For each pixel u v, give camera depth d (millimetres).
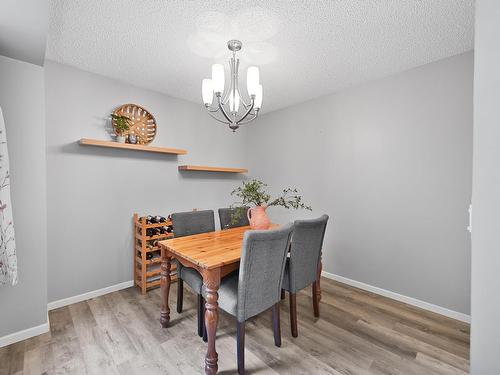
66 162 2314
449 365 1563
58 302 2277
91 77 2455
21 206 1795
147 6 1545
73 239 2365
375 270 2623
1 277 1627
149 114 2869
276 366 1541
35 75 1851
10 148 1745
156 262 2779
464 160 2082
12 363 1559
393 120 2475
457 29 1778
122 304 2344
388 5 1539
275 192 3617
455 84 2121
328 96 2998
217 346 1737
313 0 1496
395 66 2322
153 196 2932
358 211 2748
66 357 1616
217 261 1517
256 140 3887
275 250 1536
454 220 2133
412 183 2359
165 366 1543
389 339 1824
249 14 1622
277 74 2484
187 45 1988
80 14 1610
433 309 2242
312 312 2205
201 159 3426
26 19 1345
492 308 758
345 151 2846
